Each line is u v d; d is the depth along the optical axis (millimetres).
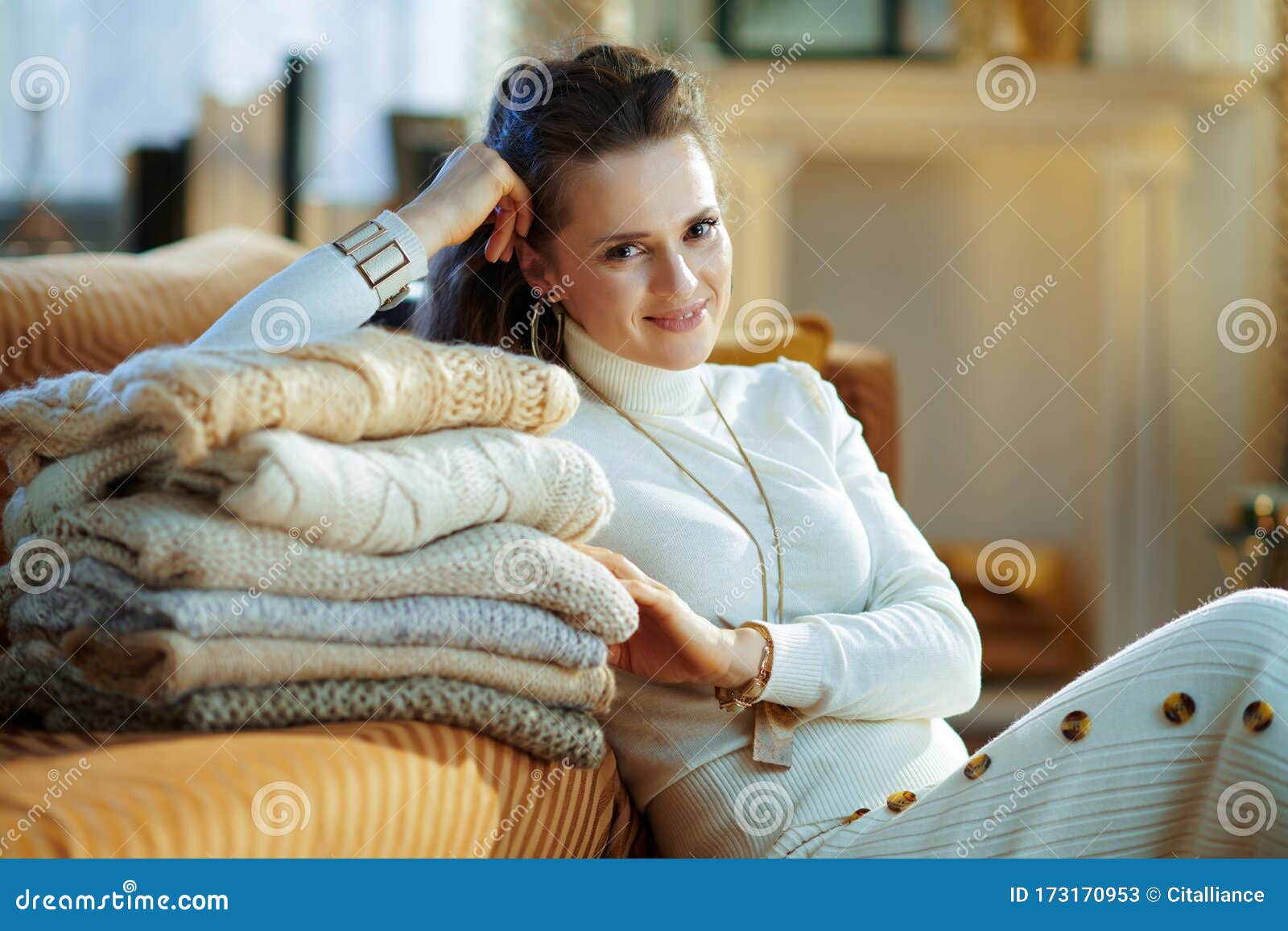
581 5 3611
